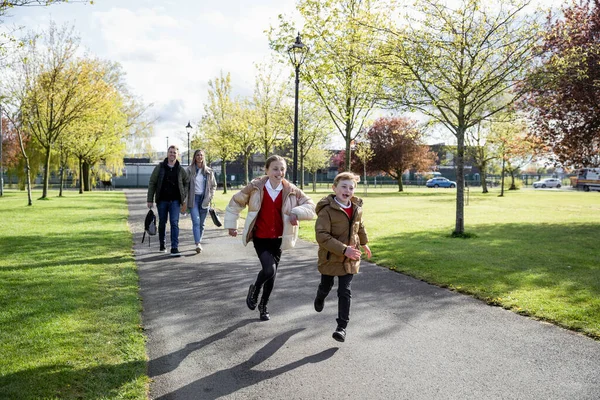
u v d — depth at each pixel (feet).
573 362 13.16
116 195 113.19
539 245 34.19
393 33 37.50
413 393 11.31
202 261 27.61
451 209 72.08
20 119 84.02
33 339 13.96
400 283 22.59
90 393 10.83
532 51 36.60
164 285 21.72
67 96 79.87
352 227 14.80
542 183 211.20
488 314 17.65
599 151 50.42
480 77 38.52
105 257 27.81
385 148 155.43
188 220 51.47
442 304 19.01
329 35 48.01
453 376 12.26
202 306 18.45
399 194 134.82
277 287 21.72
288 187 16.43
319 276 24.03
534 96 43.32
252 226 16.19
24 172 134.00
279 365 12.94
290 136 101.91
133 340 14.28
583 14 47.21
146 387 11.53
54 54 78.07
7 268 24.00
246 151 107.14
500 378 12.14
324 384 11.78
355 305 18.84
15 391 10.68
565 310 17.56
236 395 11.19
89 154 117.91
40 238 35.01
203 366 12.84
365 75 44.50
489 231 43.27
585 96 44.39
